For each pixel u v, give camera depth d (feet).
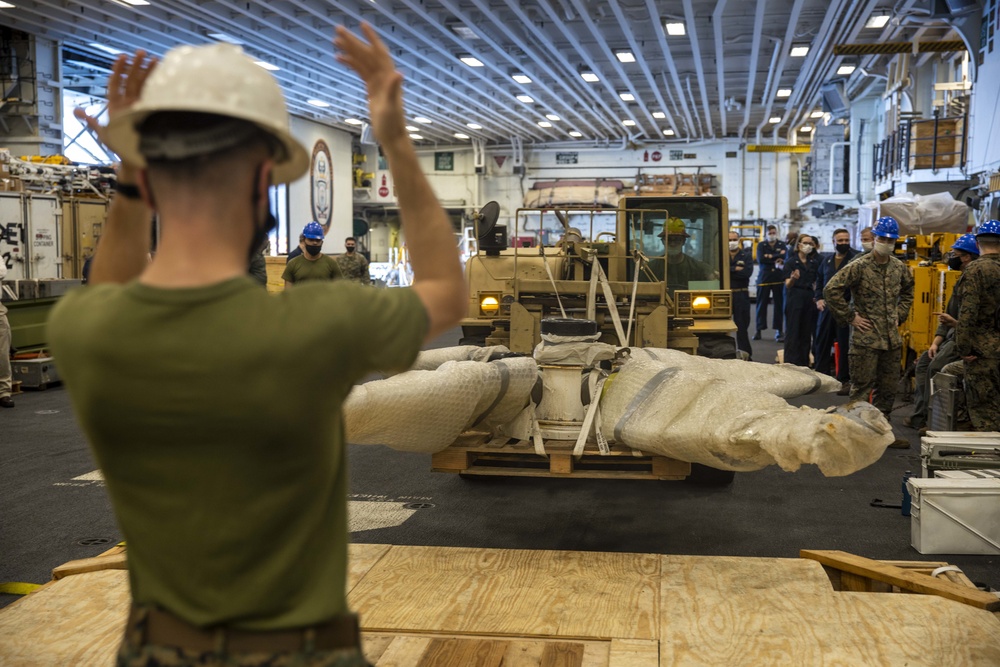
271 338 3.55
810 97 99.81
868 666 7.77
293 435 3.64
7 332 31.19
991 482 15.37
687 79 87.76
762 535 16.57
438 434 13.56
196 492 3.64
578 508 18.57
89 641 8.46
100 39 72.18
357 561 10.72
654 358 15.56
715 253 29.58
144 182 3.99
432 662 8.12
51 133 74.69
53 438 25.68
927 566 11.02
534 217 136.46
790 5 60.85
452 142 140.77
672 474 14.42
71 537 16.28
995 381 21.26
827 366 36.65
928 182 63.98
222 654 3.73
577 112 108.68
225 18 63.10
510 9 63.10
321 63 75.25
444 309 4.08
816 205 115.44
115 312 3.62
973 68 57.36
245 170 3.73
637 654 8.02
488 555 10.90
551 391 15.42
